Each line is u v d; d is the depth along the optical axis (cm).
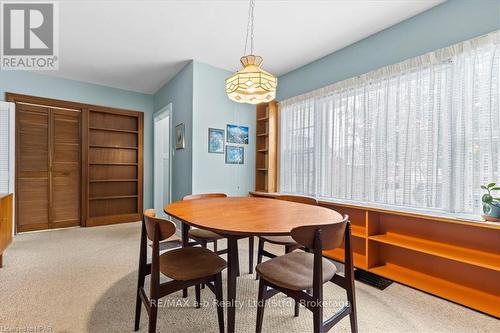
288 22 252
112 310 179
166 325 163
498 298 190
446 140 212
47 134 400
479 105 195
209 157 356
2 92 361
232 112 381
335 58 312
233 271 137
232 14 239
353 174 281
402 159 240
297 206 200
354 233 261
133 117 489
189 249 172
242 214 165
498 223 173
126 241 347
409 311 182
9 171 352
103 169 459
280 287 133
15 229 372
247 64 190
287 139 370
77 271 245
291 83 374
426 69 225
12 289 207
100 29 265
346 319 173
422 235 230
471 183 199
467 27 205
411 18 240
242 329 160
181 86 374
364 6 226
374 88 263
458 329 162
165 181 502
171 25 258
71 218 423
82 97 425
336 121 301
